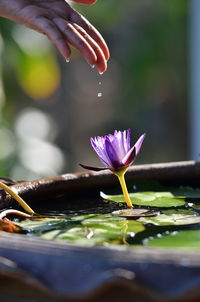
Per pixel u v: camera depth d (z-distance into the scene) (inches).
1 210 65.3
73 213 65.6
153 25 255.6
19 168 147.9
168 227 62.2
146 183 71.7
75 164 256.1
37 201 68.4
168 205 67.0
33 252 53.9
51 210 66.4
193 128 185.5
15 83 159.2
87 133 297.4
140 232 61.2
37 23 67.8
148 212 65.3
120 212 65.3
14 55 142.0
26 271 53.6
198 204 67.7
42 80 159.6
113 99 302.2
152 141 283.9
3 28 136.3
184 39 247.0
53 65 166.7
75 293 52.5
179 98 270.5
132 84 267.0
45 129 180.5
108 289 52.1
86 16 243.0
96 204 68.0
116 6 243.8
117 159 64.6
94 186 70.6
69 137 256.8
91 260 53.0
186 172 72.7
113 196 69.0
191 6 195.3
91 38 67.1
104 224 62.9
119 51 277.0
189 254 52.7
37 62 151.4
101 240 59.9
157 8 254.4
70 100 267.0
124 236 60.6
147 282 52.2
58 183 69.0
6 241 54.8
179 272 52.1
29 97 202.2
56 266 53.2
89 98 310.0
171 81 264.2
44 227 62.5
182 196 69.5
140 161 279.6
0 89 150.1
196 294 51.6
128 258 52.8
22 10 68.6
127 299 52.5
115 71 290.0
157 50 253.9
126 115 287.9
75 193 70.2
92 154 286.0
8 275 53.2
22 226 62.7
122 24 263.1
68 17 68.9
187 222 63.1
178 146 281.0
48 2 69.2
